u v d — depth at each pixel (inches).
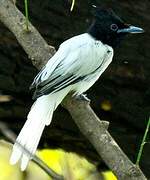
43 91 280.1
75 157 441.1
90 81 309.1
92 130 241.6
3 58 443.2
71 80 294.4
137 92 449.4
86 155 451.2
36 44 263.0
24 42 261.6
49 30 439.5
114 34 319.3
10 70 444.8
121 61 438.3
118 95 449.7
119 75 442.3
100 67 310.8
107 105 454.0
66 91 292.4
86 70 301.6
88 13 434.6
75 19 437.4
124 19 436.5
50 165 405.1
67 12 435.8
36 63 268.4
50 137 460.4
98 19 320.2
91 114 248.4
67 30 437.7
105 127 241.1
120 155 231.0
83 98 283.1
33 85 282.5
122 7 435.2
